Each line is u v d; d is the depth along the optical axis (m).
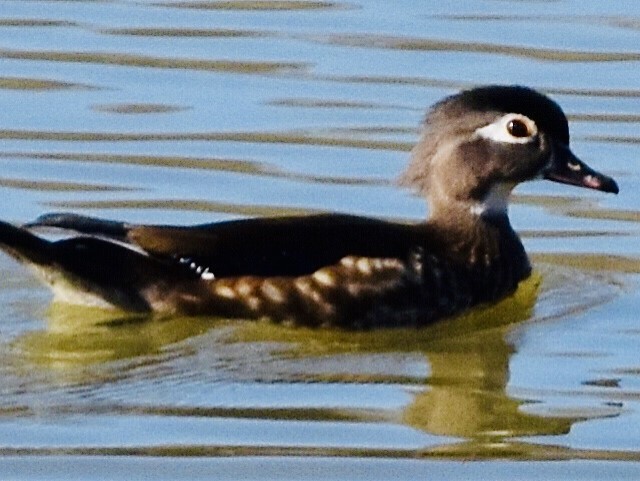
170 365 16.70
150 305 17.61
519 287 18.88
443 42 24.06
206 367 16.69
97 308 17.67
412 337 17.77
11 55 23.56
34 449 15.05
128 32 24.28
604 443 15.55
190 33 24.28
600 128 22.05
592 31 24.39
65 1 25.28
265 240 17.69
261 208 20.11
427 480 14.80
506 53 23.78
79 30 24.34
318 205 20.22
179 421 15.60
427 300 18.02
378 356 17.25
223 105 22.44
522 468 15.08
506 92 18.64
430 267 18.08
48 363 16.56
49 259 17.34
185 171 20.89
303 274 17.64
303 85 22.92
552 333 17.86
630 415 16.03
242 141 21.62
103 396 16.00
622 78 23.17
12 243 17.25
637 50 23.89
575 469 15.07
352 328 17.75
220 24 24.58
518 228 20.11
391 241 18.05
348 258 17.75
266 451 15.19
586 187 18.64
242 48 23.89
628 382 16.69
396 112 22.25
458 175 18.55
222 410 15.87
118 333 17.28
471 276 18.34
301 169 21.03
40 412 15.68
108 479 14.65
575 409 16.16
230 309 17.58
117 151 21.31
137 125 21.92
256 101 22.53
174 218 19.78
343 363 17.02
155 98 22.56
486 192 18.58
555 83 23.02
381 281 17.77
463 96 18.72
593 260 19.41
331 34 24.31
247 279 17.55
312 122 22.08
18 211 19.92
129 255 17.61
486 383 16.67
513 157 18.52
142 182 20.64
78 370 16.42
